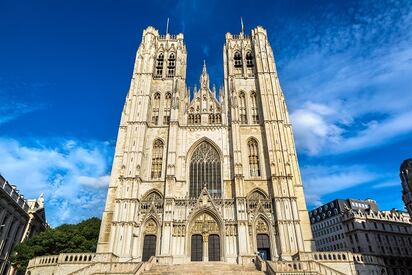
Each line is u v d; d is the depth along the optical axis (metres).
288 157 64.69
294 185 65.62
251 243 57.34
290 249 55.31
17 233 83.56
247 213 59.84
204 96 76.19
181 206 60.56
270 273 42.38
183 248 56.16
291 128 72.25
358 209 121.75
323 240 127.62
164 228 57.25
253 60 81.94
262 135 70.19
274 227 58.94
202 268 48.38
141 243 57.91
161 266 50.06
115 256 54.31
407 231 117.50
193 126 70.94
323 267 44.22
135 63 78.88
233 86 74.19
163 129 71.19
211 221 60.09
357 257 50.28
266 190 63.38
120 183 61.78
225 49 83.69
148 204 61.69
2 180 70.81
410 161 76.31
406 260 108.94
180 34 85.62
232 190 63.62
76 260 51.53
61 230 69.62
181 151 67.38
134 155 65.06
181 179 64.25
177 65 78.62
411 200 75.69
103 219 60.91
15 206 78.69
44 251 64.19
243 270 46.12
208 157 68.44
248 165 66.88
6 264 76.31
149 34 83.88
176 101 71.88
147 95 73.31
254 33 85.06
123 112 74.25
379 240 110.12
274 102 72.12
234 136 67.19
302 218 61.97
